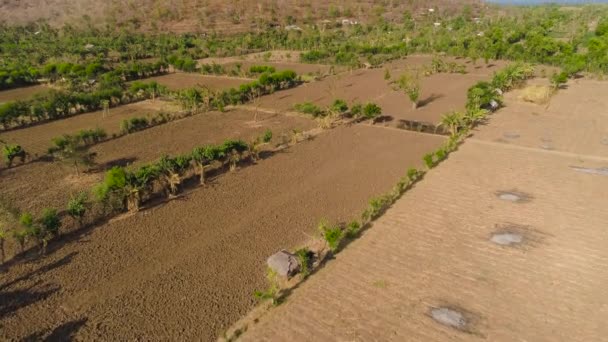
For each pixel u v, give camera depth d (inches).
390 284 637.9
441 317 571.8
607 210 800.3
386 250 717.9
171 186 907.4
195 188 944.9
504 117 1355.8
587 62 1908.2
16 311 591.2
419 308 589.6
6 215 792.3
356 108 1393.9
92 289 632.4
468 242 730.2
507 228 762.2
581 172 957.8
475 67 2130.9
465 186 919.7
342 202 870.4
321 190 922.1
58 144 1149.7
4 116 1378.0
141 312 587.5
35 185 973.2
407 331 552.1
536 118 1333.7
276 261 652.7
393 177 976.9
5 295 621.6
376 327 559.8
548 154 1063.6
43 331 557.0
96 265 684.7
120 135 1301.7
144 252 716.0
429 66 2156.7
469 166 1015.0
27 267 682.8
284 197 895.1
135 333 552.1
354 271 669.3
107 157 1129.4
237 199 890.1
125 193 839.1
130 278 654.5
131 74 2154.3
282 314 586.2
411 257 697.6
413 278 648.4
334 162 1068.5
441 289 623.8
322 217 814.5
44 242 722.8
